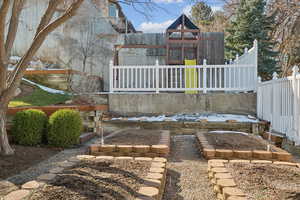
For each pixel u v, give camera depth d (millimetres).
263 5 15852
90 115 7047
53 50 12875
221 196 2617
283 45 15898
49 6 4824
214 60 12312
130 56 12578
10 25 4762
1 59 4426
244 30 16031
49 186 2486
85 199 2201
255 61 7832
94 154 4645
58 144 5340
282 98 5812
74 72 9492
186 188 3197
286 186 2602
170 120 7125
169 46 12047
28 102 7172
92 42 12945
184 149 5434
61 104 7418
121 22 14586
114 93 8180
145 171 3047
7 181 3211
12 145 5043
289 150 5281
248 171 3070
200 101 8000
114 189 2453
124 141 5070
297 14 14359
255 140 5262
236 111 7898
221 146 4738
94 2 13117
